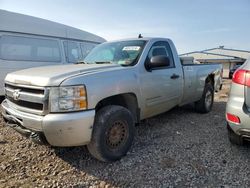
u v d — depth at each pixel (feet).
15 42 23.08
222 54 139.44
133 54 14.01
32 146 13.42
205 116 19.60
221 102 26.76
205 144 13.42
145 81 13.30
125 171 10.71
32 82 10.37
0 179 10.18
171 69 15.57
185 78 16.93
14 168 11.09
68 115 9.71
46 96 9.85
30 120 10.11
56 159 11.94
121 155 11.73
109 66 12.43
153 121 17.94
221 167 10.85
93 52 16.58
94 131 10.72
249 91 10.56
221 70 23.27
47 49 25.64
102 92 10.75
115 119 11.26
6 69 22.26
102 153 10.91
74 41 28.58
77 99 9.90
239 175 10.18
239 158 11.66
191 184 9.64
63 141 9.88
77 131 9.81
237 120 10.73
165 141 13.96
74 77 10.19
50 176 10.43
